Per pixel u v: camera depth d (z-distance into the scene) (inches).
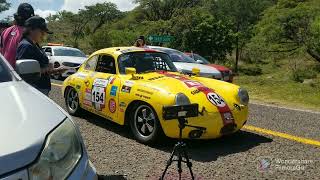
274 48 1074.1
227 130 233.1
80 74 305.0
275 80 806.5
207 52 1046.4
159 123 227.1
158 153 223.9
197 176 190.4
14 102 107.4
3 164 82.0
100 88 273.9
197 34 1040.2
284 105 450.3
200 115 221.0
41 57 183.5
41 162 87.8
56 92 445.1
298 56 1072.2
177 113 165.0
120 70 267.0
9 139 87.5
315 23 872.9
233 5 1610.5
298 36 909.8
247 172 198.1
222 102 233.8
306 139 265.0
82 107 299.6
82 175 98.7
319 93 588.4
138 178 185.5
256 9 1611.7
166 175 189.8
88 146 235.0
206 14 1078.4
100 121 302.7
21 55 178.2
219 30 1047.6
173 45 1068.5
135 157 216.1
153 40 744.3
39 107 106.9
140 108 241.1
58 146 93.9
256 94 578.2
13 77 134.0
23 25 192.4
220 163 210.1
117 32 1691.7
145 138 238.5
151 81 243.8
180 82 240.1
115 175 188.1
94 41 1627.7
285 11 947.3
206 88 239.1
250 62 1205.7
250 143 250.2
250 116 344.5
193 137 223.8
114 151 226.2
